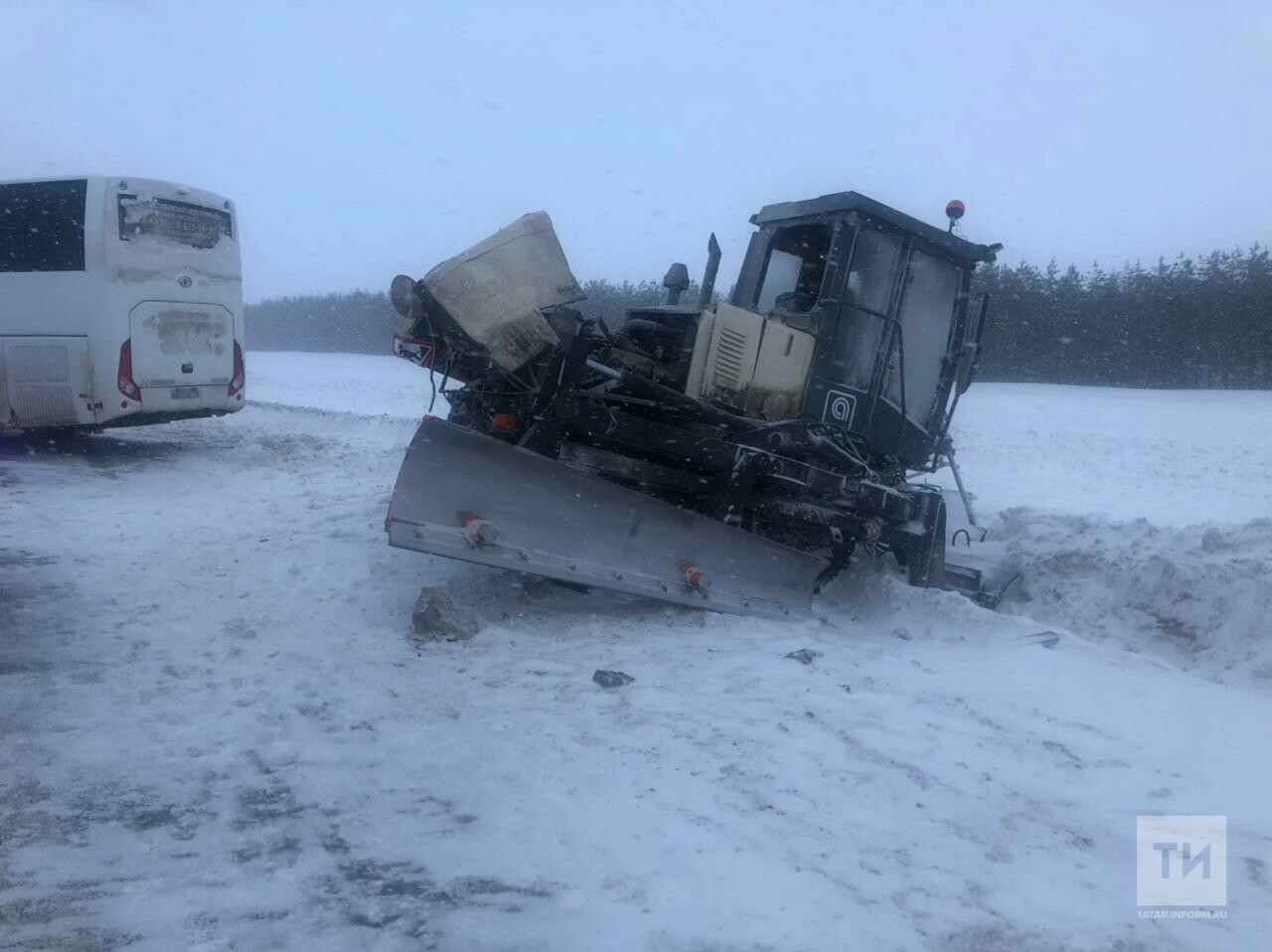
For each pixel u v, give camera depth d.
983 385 44.06
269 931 2.96
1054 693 5.07
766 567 6.82
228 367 13.86
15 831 3.54
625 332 7.21
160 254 12.86
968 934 3.00
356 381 37.16
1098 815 3.80
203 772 4.05
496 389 6.69
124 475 11.94
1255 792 4.02
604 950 2.88
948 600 6.66
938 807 3.83
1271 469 19.58
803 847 3.50
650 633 6.16
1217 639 6.26
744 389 6.76
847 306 7.11
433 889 3.21
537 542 5.94
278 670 5.27
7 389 12.72
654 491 6.77
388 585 6.70
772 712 4.77
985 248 7.55
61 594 6.56
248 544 8.12
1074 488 16.67
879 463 7.59
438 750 4.29
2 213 12.53
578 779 4.02
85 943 2.88
